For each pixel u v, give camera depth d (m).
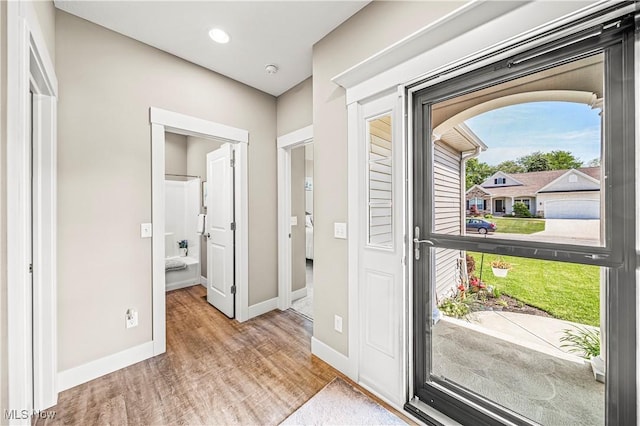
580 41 1.05
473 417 1.39
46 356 1.57
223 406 1.59
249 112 2.85
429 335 1.56
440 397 1.50
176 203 4.40
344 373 1.89
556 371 1.17
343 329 1.91
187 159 4.54
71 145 1.77
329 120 1.99
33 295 1.55
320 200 2.07
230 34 2.01
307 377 1.86
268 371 1.93
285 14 1.79
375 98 1.69
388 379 1.64
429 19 1.41
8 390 0.89
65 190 1.75
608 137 1.02
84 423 1.46
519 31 1.13
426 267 1.56
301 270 3.55
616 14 0.96
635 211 0.96
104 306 1.90
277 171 3.14
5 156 0.88
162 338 2.17
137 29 1.95
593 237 1.05
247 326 2.69
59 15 1.73
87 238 1.84
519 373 1.28
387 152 1.65
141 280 2.08
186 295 3.61
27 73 1.02
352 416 1.51
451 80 1.42
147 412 1.54
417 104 1.57
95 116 1.88
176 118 2.29
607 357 1.05
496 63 1.26
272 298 3.11
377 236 1.71
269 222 3.08
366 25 1.72
